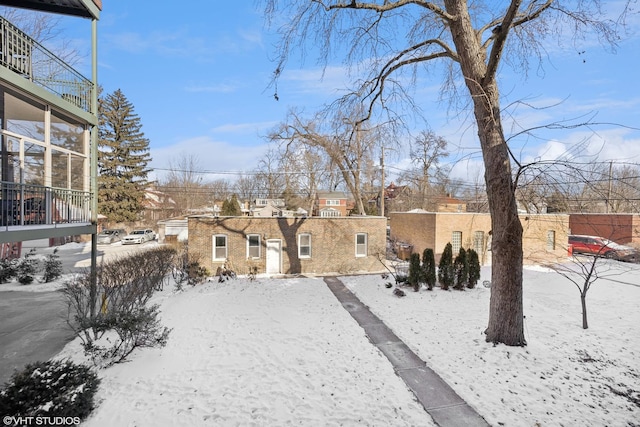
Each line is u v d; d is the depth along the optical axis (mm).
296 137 21797
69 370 4664
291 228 16812
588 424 4461
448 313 9445
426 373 6059
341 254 17359
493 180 6930
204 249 15828
